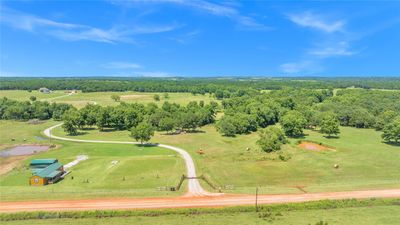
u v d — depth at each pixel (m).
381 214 55.03
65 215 54.44
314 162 89.88
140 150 108.56
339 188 68.00
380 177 77.56
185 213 55.62
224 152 103.38
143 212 55.38
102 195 63.62
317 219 53.22
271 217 54.09
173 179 75.00
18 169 89.12
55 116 178.38
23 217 53.75
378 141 117.75
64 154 104.81
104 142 123.00
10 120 176.12
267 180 75.62
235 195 64.06
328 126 124.62
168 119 138.88
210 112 165.88
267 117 150.88
